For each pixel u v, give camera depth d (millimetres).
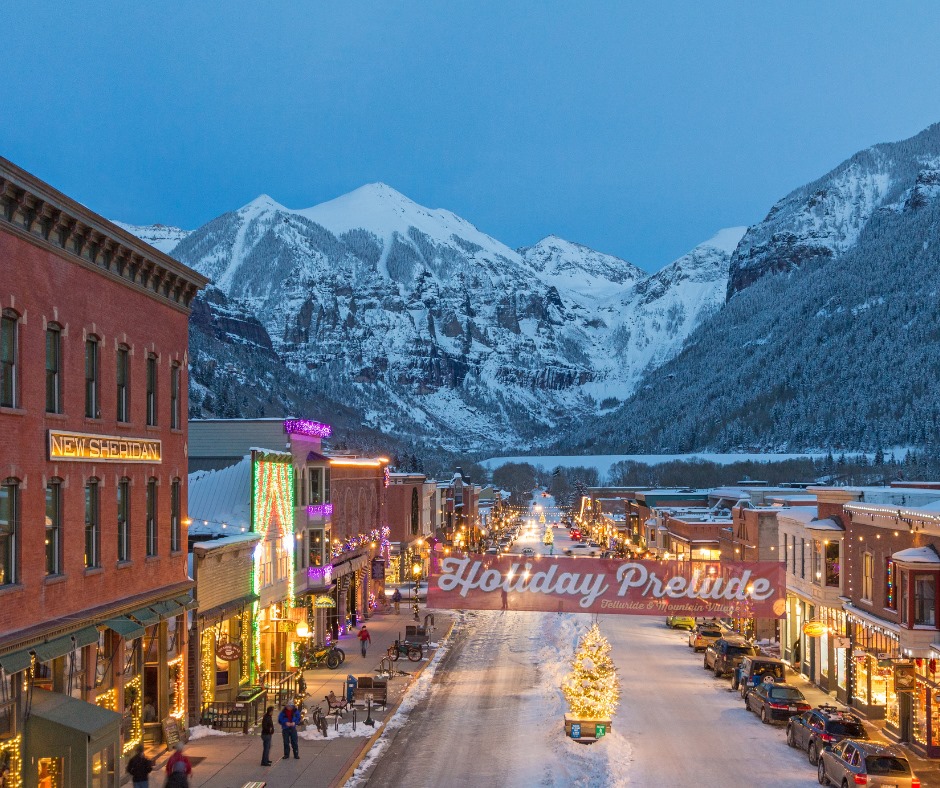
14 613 22703
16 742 22375
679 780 29078
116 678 28312
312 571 52594
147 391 31828
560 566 47000
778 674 41406
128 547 29828
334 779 28328
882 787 26266
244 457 48094
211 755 31250
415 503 97562
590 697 34125
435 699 42000
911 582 35031
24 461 23250
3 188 22031
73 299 26094
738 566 50719
